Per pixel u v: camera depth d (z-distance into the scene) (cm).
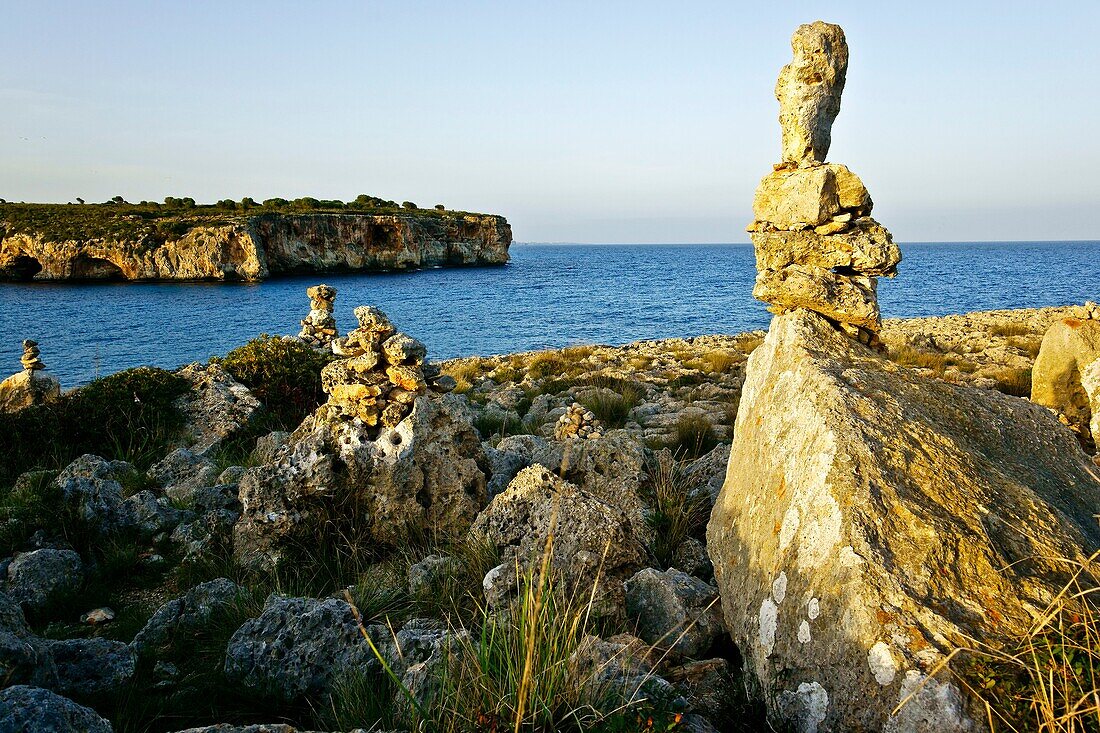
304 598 493
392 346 659
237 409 1173
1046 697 257
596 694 336
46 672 402
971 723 262
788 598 344
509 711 324
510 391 1599
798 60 534
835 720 297
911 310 4834
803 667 320
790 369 458
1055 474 422
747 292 7294
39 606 577
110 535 705
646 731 306
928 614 292
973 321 2806
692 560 562
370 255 11188
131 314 5656
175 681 458
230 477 836
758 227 566
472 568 532
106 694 422
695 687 378
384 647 432
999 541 326
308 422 695
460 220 13050
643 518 620
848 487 340
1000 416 450
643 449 748
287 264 10238
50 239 8756
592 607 451
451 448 677
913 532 321
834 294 513
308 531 650
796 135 549
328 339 1644
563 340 3966
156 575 648
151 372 1201
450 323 4866
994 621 292
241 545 654
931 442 373
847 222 529
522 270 12488
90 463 804
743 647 380
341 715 380
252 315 5594
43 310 5909
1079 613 290
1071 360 782
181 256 8950
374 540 657
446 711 331
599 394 1399
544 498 550
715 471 714
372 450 662
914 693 271
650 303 6122
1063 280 8144
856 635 297
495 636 381
